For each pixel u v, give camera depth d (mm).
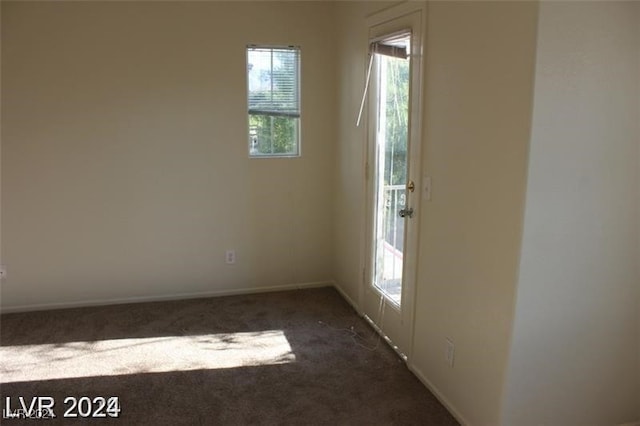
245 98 4176
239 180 4285
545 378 2271
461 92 2449
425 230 2859
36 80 3771
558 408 2330
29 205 3914
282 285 4555
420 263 2939
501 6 2131
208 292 4391
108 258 4125
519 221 2090
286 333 3650
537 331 2205
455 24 2473
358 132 3812
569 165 2080
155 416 2645
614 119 2096
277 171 4367
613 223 2195
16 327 3707
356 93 3818
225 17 4035
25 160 3852
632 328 2352
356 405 2750
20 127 3803
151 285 4250
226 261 4383
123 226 4109
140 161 4055
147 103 3990
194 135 4121
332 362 3217
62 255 4035
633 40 2064
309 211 4508
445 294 2684
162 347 3412
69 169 3936
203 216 4262
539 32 1939
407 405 2752
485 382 2367
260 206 4379
